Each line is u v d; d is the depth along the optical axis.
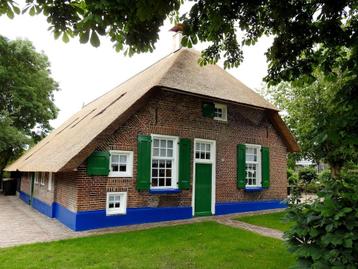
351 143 3.44
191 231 9.23
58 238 8.41
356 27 5.02
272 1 4.87
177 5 4.05
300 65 5.86
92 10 3.98
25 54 23.00
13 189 22.58
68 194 10.35
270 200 14.45
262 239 8.30
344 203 3.36
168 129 11.46
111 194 10.06
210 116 12.70
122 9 4.07
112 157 10.26
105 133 9.71
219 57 6.22
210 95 11.91
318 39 5.35
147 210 10.68
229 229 9.59
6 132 20.97
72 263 6.23
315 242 3.48
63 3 4.19
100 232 9.15
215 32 5.28
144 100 10.73
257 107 13.67
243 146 13.62
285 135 15.22
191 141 12.02
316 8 5.00
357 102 3.91
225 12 4.89
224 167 12.98
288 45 5.61
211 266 6.13
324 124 3.75
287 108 19.67
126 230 9.41
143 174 10.63
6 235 8.81
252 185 14.16
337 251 3.18
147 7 3.89
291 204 3.86
